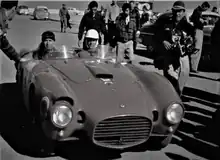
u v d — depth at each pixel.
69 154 4.31
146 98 4.24
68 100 3.86
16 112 5.82
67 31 23.09
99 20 8.28
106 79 4.45
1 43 6.61
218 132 5.36
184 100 7.21
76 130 3.88
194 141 4.99
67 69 4.65
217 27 6.68
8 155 4.19
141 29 13.43
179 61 5.93
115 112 3.82
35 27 25.39
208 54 10.79
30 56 5.85
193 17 9.60
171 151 4.60
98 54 5.47
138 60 11.87
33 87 4.46
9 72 9.09
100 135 3.84
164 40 5.95
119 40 8.49
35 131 4.93
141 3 25.64
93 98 4.00
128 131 3.92
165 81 4.60
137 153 4.47
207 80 9.30
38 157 4.19
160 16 12.66
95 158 4.25
